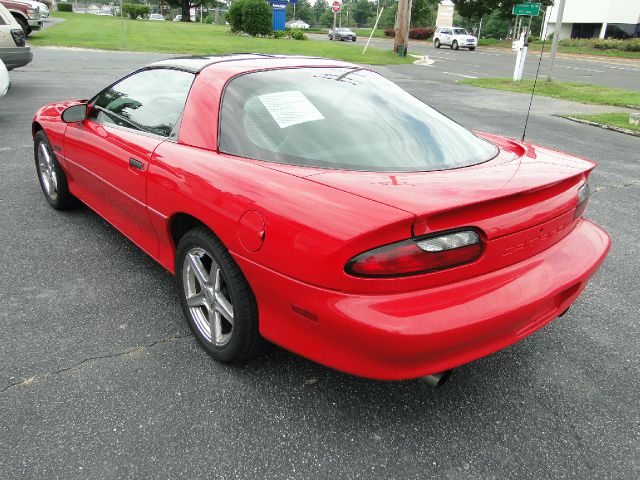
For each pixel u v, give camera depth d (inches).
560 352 111.7
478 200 74.0
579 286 95.0
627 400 97.1
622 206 213.3
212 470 78.1
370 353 74.3
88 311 119.4
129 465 78.4
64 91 408.8
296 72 111.7
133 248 153.0
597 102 549.3
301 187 81.8
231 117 100.4
